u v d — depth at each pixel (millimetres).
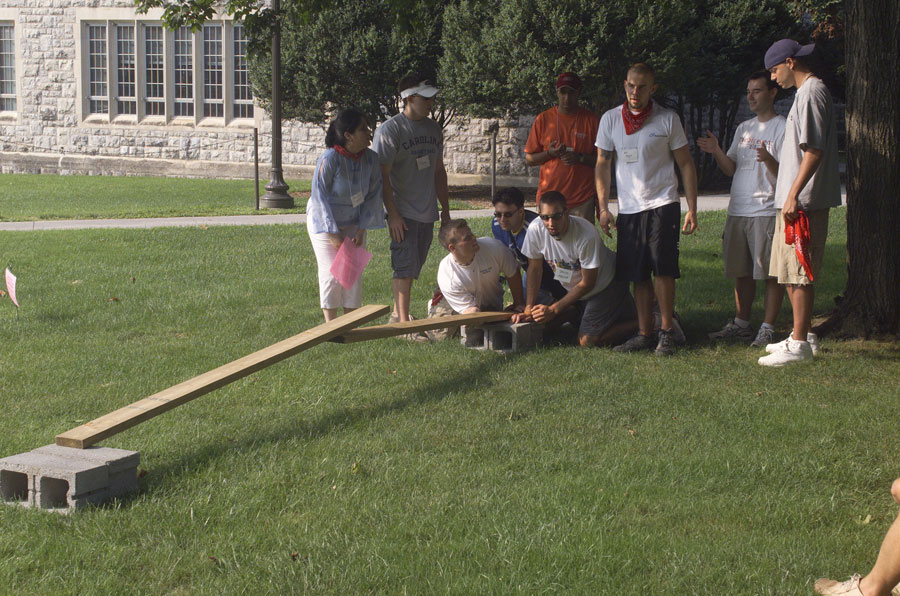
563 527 3422
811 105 5484
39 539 3375
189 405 4992
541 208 5922
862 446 4301
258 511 3629
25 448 4277
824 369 5664
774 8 18391
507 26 15953
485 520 3521
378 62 18438
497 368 5691
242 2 9062
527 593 2979
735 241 6457
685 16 16109
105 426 3932
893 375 5531
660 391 5184
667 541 3338
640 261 6027
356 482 3918
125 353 6148
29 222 14141
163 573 3141
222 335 6664
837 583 2959
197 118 26453
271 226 13156
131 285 8672
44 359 5984
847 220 6586
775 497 3734
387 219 6570
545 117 7105
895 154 6309
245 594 3012
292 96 19562
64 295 8156
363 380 5441
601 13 15375
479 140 22625
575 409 4875
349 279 6223
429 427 4590
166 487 3857
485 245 6418
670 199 5969
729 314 7379
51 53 27688
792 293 5789
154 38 26719
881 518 3584
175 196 19594
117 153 27328
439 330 6242
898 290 6461
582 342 6312
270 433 4527
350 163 6125
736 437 4434
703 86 18078
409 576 3092
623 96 16812
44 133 28125
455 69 16656
